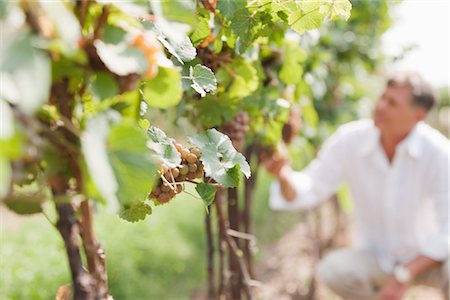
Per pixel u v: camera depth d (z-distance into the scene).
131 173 0.87
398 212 3.34
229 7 1.49
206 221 2.38
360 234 3.66
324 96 4.36
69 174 0.93
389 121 3.11
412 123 3.12
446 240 3.09
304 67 2.78
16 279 3.72
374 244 3.60
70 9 0.88
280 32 1.83
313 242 4.59
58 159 0.90
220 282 2.31
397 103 3.05
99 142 0.82
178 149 1.31
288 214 6.53
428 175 3.23
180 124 2.12
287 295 4.62
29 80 0.71
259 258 5.35
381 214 3.44
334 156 3.44
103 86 0.89
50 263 4.07
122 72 0.85
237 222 2.43
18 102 0.72
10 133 0.70
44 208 1.04
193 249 5.05
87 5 0.90
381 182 3.34
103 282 1.17
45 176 0.92
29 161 0.84
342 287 3.55
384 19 4.27
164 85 1.08
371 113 5.19
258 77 1.94
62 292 1.20
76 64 0.87
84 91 0.95
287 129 2.51
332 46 4.23
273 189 3.42
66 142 0.87
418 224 3.38
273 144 2.45
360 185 3.45
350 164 3.42
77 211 1.15
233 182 1.33
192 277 4.74
